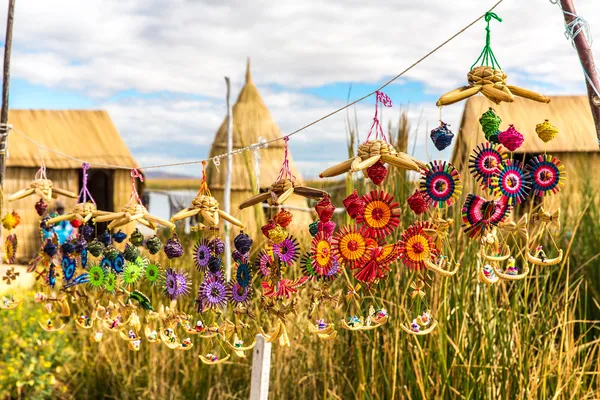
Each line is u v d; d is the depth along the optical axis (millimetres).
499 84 1753
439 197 1818
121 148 10383
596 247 4094
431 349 3115
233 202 9000
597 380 3084
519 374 2953
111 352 4770
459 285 3141
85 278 2490
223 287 2238
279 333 2117
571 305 3684
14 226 2662
